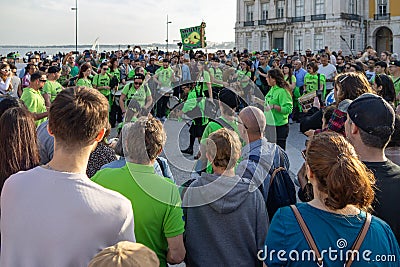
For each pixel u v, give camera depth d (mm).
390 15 50312
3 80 9688
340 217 2129
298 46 54188
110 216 2059
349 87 3865
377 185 2572
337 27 50031
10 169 2793
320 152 2162
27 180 2094
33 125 2957
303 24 53219
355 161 2117
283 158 3684
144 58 20500
